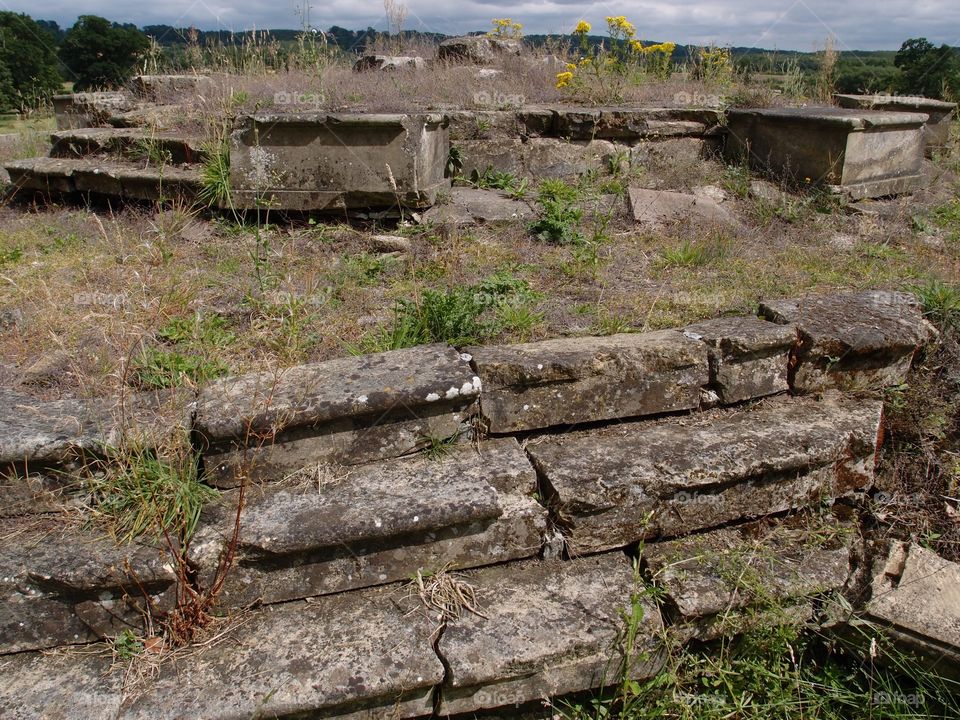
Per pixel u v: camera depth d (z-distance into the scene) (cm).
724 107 653
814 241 496
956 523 306
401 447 282
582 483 270
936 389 342
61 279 421
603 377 302
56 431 258
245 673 227
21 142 819
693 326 338
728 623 264
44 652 238
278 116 488
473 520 258
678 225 505
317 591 255
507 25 992
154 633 241
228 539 242
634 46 828
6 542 244
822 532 299
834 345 326
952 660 254
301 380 284
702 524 290
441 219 501
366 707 232
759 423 314
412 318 350
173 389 292
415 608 251
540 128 614
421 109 610
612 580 267
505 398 294
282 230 507
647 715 252
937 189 627
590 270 430
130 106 767
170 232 484
